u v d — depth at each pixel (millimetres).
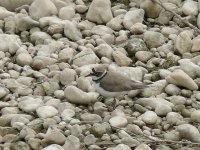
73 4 20516
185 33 18172
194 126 14727
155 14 19797
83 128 14758
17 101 15922
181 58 17938
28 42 18750
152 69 17469
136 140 14094
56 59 17750
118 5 20375
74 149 13859
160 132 14758
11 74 17094
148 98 15773
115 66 17375
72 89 15773
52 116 15188
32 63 17578
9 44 18125
